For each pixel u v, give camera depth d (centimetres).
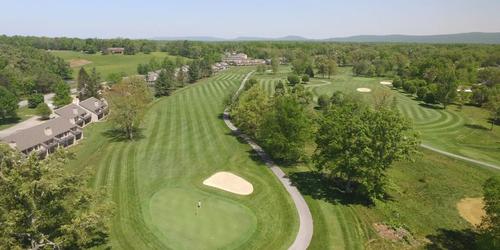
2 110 11206
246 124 8475
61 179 3148
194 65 18112
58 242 3231
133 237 4362
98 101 11469
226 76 19888
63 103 12631
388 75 19475
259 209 5147
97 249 4088
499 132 9244
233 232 4538
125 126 8419
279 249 4206
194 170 6569
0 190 2891
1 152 3047
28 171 2983
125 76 17862
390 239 4419
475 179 6278
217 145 8025
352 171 5356
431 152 7612
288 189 5772
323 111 10212
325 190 5734
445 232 4625
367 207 5200
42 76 16100
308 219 4844
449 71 13100
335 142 5278
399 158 4991
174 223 4703
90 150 7788
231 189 5791
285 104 6775
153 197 5441
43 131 7738
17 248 2831
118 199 5341
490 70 15788
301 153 6812
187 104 12469
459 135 8962
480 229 3962
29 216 3073
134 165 6769
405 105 12075
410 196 5625
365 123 5106
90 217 3259
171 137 8619
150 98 11631
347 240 4375
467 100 12544
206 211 5056
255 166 6788
